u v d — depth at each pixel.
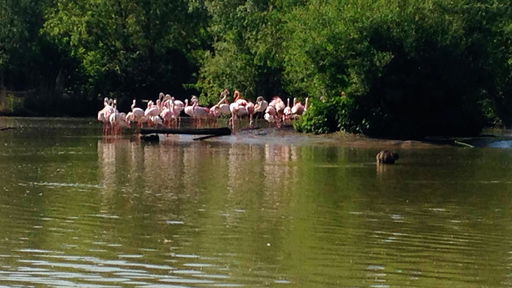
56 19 62.28
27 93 61.62
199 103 57.78
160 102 46.53
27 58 61.28
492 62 42.28
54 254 14.73
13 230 16.64
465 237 16.73
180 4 63.59
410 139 39.34
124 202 20.08
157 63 64.00
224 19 58.09
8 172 25.62
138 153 32.03
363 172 26.70
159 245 15.55
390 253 15.30
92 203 19.89
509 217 19.00
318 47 38.97
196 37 65.94
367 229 17.31
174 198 20.78
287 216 18.59
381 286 13.22
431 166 28.75
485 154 33.41
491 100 46.47
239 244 15.77
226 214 18.69
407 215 19.00
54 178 24.31
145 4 62.53
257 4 61.06
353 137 39.25
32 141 37.28
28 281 13.09
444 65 39.69
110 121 41.00
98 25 62.75
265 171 26.53
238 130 42.41
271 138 38.97
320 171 26.80
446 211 19.62
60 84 63.12
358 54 38.81
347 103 39.91
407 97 39.81
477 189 23.17
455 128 41.53
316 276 13.70
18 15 61.47
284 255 14.97
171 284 13.08
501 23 43.97
